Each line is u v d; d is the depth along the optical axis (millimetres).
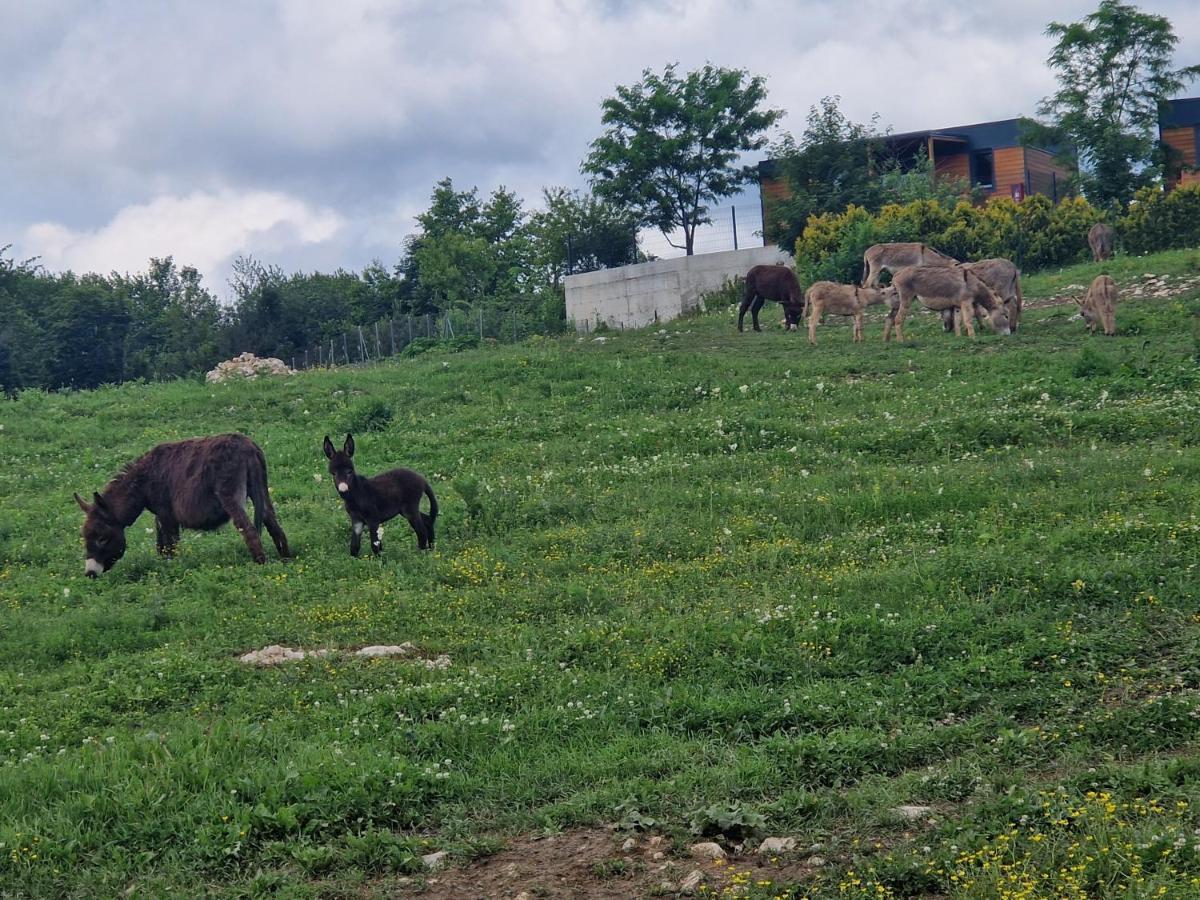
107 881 6969
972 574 11469
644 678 9805
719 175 50969
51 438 23062
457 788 8008
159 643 11852
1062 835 6535
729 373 24172
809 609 10977
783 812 7305
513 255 61844
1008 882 6047
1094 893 5949
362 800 7707
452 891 6793
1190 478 14852
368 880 6953
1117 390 19984
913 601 11055
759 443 18812
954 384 21719
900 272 25859
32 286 64688
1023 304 29141
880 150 44688
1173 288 27953
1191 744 7816
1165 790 6941
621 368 25281
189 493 14727
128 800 7695
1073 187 44594
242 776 8086
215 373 36031
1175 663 9242
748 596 11828
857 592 11398
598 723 9023
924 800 7391
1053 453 16703
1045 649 9664
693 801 7562
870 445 18094
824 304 26766
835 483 16078
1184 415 17844
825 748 8094
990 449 17297
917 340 26109
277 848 7234
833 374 23672
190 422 24047
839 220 37188
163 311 72062
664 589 12352
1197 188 34969
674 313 39688
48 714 9820
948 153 49781
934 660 9789
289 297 55156
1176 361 21172
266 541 15648
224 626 12164
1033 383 20797
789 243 41688
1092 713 8453
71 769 8266
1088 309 25188
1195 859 6023
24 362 51844
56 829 7469
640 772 8141
